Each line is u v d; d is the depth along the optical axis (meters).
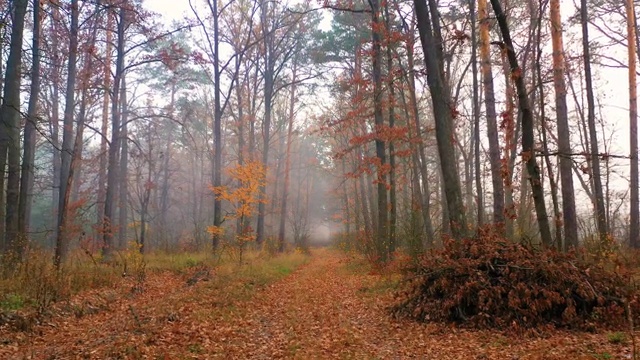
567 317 8.30
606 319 8.23
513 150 19.94
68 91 23.00
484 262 9.23
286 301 13.23
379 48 20.27
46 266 12.67
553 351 6.92
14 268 12.55
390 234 19.41
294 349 7.88
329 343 8.38
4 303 9.48
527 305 8.50
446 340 8.17
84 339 8.04
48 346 7.73
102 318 10.05
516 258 9.08
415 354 7.49
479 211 20.27
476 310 9.07
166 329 8.77
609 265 12.26
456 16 22.75
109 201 23.09
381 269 18.52
